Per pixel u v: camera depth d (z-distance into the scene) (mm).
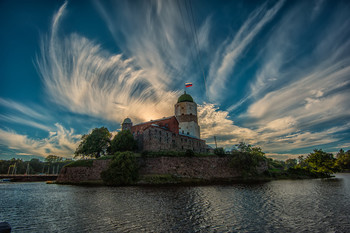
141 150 64688
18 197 32281
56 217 19172
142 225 16359
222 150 66312
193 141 82250
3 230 12570
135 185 46125
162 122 75000
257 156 64125
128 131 65500
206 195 31141
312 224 16719
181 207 22828
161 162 54344
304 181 56750
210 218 18328
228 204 24438
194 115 92812
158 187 42000
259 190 36938
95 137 70312
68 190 40469
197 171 57344
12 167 126500
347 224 16750
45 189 43812
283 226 16141
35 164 150500
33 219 18625
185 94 96188
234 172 62531
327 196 30453
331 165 75375
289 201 26406
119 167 48625
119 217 18766
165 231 14922
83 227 16062
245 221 17438
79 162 61625
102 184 49219
